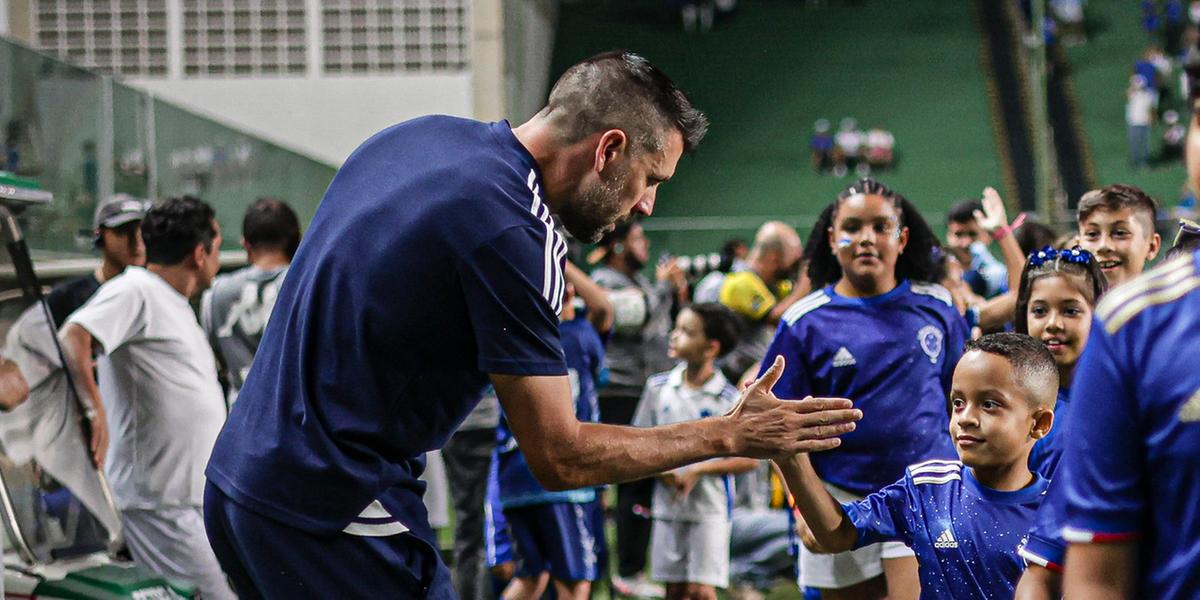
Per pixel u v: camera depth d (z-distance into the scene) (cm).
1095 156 2319
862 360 379
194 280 419
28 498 324
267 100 1560
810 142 2417
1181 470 153
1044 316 323
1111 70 2580
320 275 230
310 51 1562
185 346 401
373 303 226
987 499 276
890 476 377
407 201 229
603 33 2708
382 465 233
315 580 233
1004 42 2722
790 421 239
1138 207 387
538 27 2300
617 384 630
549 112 243
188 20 1560
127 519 396
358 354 228
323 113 1562
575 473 235
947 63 2647
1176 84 2427
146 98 668
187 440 398
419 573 241
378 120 1571
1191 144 157
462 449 561
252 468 233
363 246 229
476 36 1570
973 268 597
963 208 591
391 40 1572
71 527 334
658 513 515
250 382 241
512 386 229
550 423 232
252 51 1563
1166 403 153
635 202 246
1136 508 158
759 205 2241
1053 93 2516
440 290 227
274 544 232
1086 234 391
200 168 740
